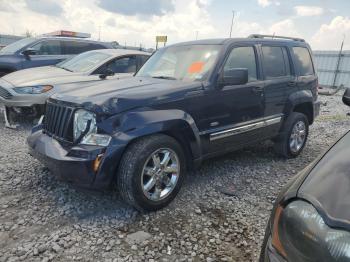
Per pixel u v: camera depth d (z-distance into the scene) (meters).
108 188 3.30
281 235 1.51
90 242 2.80
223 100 3.94
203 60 4.07
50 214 3.23
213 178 4.32
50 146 3.26
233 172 4.57
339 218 1.32
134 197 3.14
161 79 4.07
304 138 5.43
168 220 3.21
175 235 2.96
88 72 6.84
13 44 9.05
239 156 5.28
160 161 3.35
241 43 4.32
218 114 3.92
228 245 2.85
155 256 2.66
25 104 6.15
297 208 1.48
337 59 24.56
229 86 4.00
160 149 3.28
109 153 3.00
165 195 3.39
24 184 3.86
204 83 3.77
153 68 4.57
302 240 1.39
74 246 2.74
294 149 5.26
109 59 7.11
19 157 4.74
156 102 3.32
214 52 4.08
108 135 3.03
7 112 6.43
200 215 3.33
